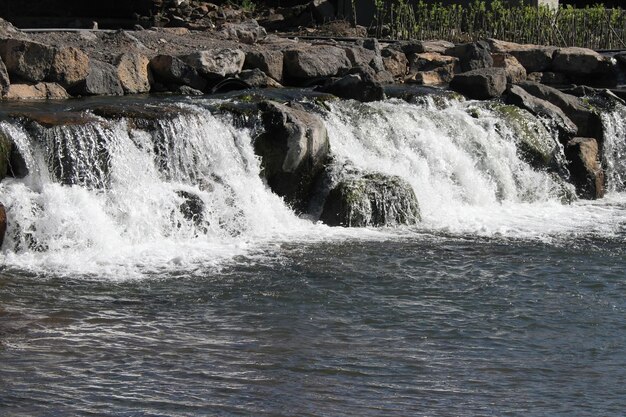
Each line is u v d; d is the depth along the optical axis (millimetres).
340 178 22297
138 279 17438
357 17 41312
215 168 21547
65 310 15766
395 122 24625
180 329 15164
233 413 12344
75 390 12836
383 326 15656
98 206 19453
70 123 19875
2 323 15070
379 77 32000
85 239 18969
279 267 18422
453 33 39031
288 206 22125
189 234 20172
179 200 20266
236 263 18562
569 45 38938
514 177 25688
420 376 13758
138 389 12945
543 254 20047
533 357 14617
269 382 13320
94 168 19844
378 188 21922
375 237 20859
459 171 24609
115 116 20734
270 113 22172
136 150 20516
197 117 21500
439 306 16703
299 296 16859
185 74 28547
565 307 16906
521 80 34031
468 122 25688
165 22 38750
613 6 43719
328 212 21750
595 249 20578
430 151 24422
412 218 22109
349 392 13125
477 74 28812
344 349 14625
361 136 24016
